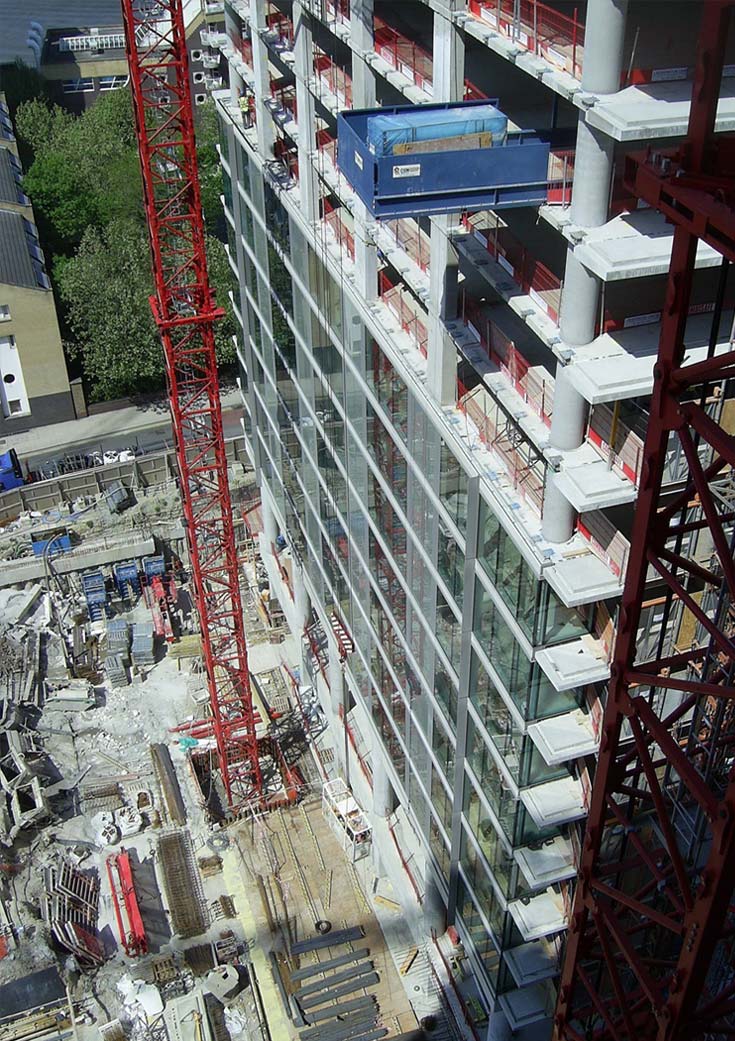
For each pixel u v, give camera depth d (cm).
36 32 13462
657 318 2819
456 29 2875
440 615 3731
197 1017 4647
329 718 5831
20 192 9744
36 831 5494
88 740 6022
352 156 2742
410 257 3697
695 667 3077
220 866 5338
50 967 4819
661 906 3512
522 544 2978
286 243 4953
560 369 2759
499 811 3566
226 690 6075
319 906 5131
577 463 2834
